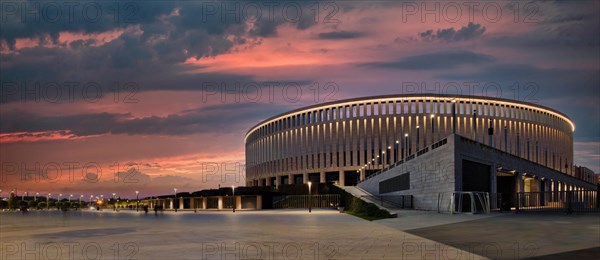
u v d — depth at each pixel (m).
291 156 163.50
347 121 150.38
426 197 60.59
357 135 148.25
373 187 99.88
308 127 158.75
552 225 31.34
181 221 51.47
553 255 18.77
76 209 166.00
